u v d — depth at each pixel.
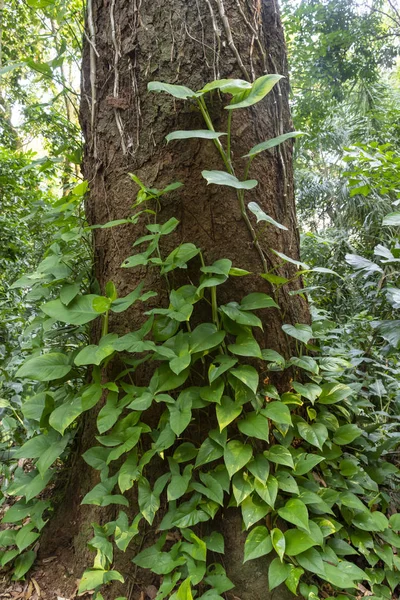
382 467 1.40
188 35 1.27
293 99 5.13
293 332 1.23
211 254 1.26
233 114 1.28
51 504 1.38
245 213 1.25
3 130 4.39
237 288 1.27
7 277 2.96
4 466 1.44
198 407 1.10
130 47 1.31
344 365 1.40
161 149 1.27
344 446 1.42
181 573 1.08
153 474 1.23
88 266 1.43
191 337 1.13
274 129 1.41
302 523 1.00
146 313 1.09
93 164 1.42
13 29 5.19
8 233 3.08
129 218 1.23
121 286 1.33
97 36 1.40
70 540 1.34
